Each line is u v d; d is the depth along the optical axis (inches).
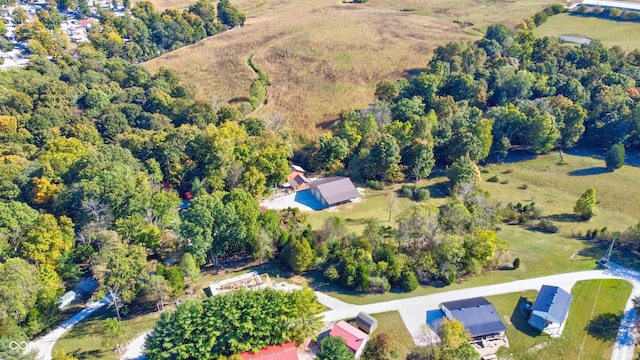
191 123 5698.8
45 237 3427.7
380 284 3373.5
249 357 2711.6
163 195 4035.4
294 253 3531.0
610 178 5032.0
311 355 2871.6
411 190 4869.6
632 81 6127.0
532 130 5487.2
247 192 4333.2
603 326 3080.7
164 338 2711.6
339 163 5300.2
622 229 4156.0
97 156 4493.1
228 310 2822.3
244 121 5536.4
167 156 4909.0
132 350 2938.0
